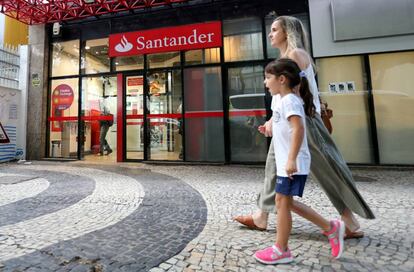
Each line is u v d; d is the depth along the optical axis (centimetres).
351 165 602
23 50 812
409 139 584
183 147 701
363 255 191
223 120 681
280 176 180
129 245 212
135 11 738
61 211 303
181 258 190
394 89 595
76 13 749
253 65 675
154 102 734
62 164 701
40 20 783
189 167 639
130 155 744
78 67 795
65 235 233
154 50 725
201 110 696
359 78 614
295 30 224
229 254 196
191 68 707
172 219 274
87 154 795
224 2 692
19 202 340
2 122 746
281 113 179
